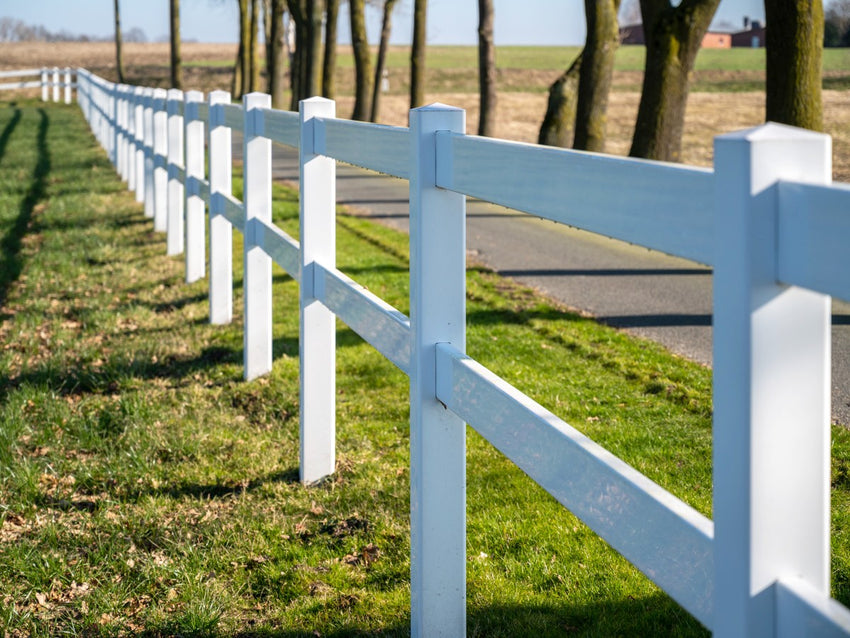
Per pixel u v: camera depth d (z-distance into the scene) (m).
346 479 4.39
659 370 5.94
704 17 13.83
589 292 8.56
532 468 2.22
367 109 30.78
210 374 6.16
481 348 6.61
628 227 1.80
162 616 3.26
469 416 2.60
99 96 25.52
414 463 2.97
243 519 4.00
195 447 4.82
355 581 3.47
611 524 1.90
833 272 1.31
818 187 1.33
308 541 3.80
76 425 5.19
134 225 12.59
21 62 88.12
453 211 2.83
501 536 3.74
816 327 1.45
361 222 13.13
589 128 16.69
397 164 3.07
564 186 2.03
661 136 14.01
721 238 1.49
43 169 19.45
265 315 5.95
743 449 1.46
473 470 4.44
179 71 46.25
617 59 73.50
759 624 1.49
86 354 6.62
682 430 4.87
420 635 2.97
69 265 10.00
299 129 4.46
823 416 1.47
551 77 68.12
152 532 3.93
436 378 2.85
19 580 3.56
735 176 1.44
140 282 9.18
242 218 6.05
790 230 1.39
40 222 12.86
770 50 10.28
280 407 5.40
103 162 20.78
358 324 3.65
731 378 1.48
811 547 1.48
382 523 3.89
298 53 40.06
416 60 27.19
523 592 3.31
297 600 3.35
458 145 2.60
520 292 8.54
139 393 5.67
